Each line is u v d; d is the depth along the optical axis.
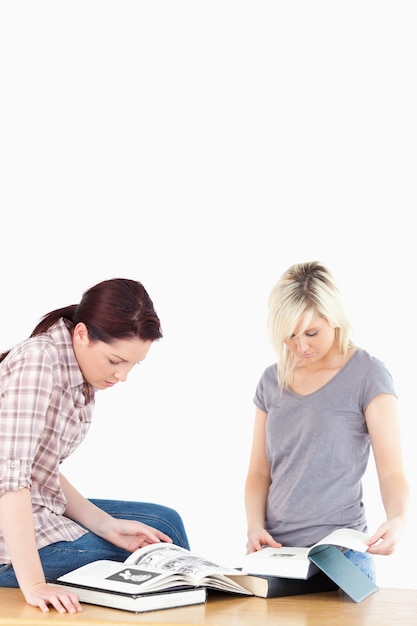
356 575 1.86
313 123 3.93
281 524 2.33
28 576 1.67
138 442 4.06
